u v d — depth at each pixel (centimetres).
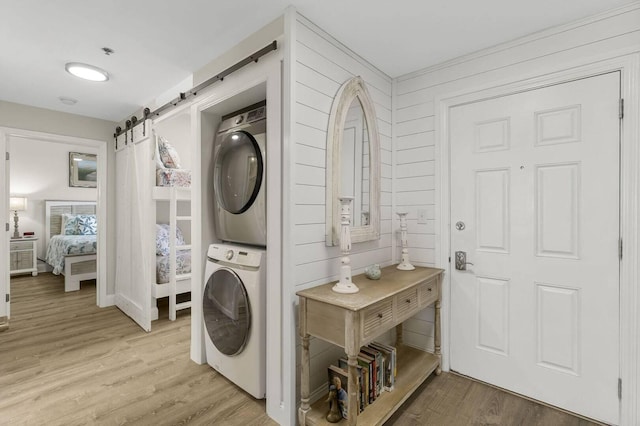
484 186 218
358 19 181
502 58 209
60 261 482
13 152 559
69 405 193
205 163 247
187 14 179
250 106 231
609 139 174
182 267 360
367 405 174
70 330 314
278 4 170
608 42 173
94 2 169
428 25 188
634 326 167
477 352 221
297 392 176
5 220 325
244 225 217
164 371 234
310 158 181
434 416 183
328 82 194
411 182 251
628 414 168
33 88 288
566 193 187
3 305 321
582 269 182
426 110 243
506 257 209
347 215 172
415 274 214
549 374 193
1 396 202
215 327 223
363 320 150
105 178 389
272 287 183
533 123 198
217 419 182
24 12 177
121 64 241
